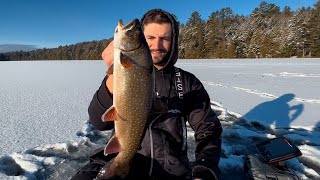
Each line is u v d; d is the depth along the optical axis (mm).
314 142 1732
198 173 931
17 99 2814
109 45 757
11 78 4617
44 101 2723
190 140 1722
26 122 1997
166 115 953
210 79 4352
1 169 1328
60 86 3725
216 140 1008
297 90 3275
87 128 1869
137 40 679
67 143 1588
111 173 766
